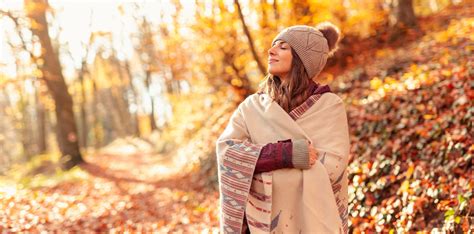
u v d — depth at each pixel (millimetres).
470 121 4809
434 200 4215
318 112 2375
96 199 8969
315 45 2410
